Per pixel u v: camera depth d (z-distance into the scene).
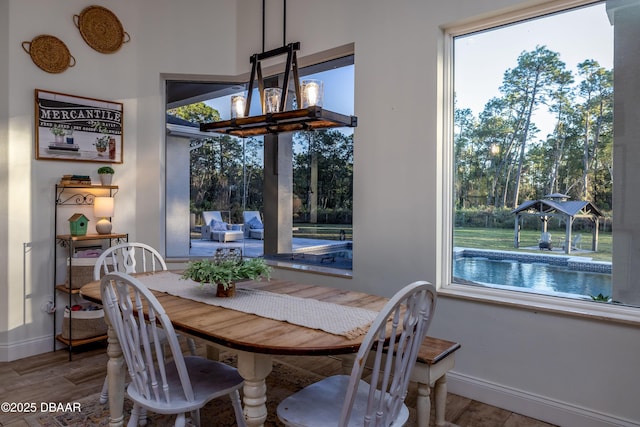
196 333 1.57
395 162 2.85
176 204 3.91
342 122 2.13
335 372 2.98
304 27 3.33
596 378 2.17
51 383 2.72
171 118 3.91
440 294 2.67
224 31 3.77
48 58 3.21
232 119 2.26
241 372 1.51
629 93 2.15
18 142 3.10
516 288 2.53
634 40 2.13
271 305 1.92
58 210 3.30
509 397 2.43
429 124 2.69
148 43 3.70
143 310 1.79
